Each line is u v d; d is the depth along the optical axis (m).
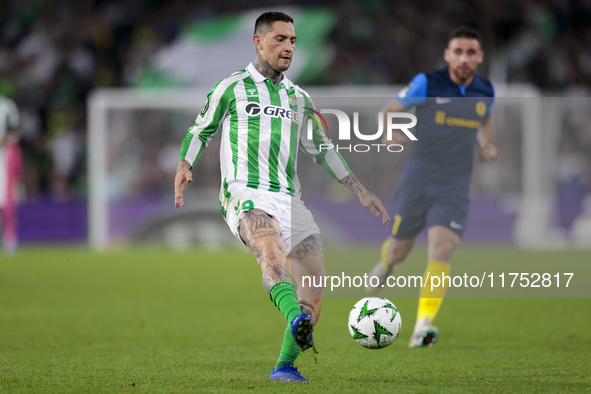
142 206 47.38
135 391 10.83
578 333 18.12
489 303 24.45
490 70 59.56
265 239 11.21
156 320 20.33
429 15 62.69
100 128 48.16
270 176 12.08
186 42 57.66
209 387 11.11
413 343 16.02
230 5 64.81
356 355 14.88
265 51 12.12
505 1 61.94
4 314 21.06
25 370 12.86
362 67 60.47
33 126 56.47
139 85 56.91
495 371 12.85
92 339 16.97
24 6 62.88
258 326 19.36
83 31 61.75
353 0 63.81
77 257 40.31
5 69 59.97
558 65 59.53
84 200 48.84
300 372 12.76
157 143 48.56
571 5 62.16
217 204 46.75
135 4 63.84
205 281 30.19
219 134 46.97
